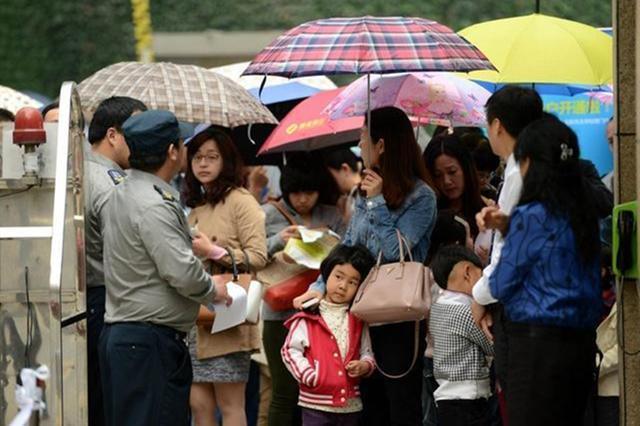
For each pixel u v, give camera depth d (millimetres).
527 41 21000
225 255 19312
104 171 17672
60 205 15375
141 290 16547
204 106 20000
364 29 17812
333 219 22250
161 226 16391
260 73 17781
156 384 16516
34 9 45250
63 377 16453
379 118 18266
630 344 15859
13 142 16125
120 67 20625
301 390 18766
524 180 15320
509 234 15297
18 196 16312
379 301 17625
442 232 19109
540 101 16047
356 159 24984
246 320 19016
